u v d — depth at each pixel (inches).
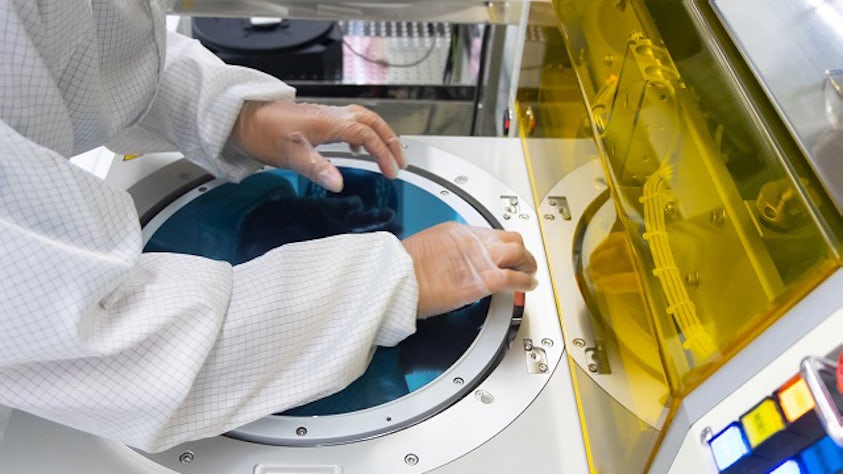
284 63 65.8
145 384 30.1
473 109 70.0
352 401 36.7
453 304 38.5
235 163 46.5
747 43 30.2
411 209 46.7
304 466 34.1
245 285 34.2
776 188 26.8
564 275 42.3
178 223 44.7
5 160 26.2
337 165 49.1
